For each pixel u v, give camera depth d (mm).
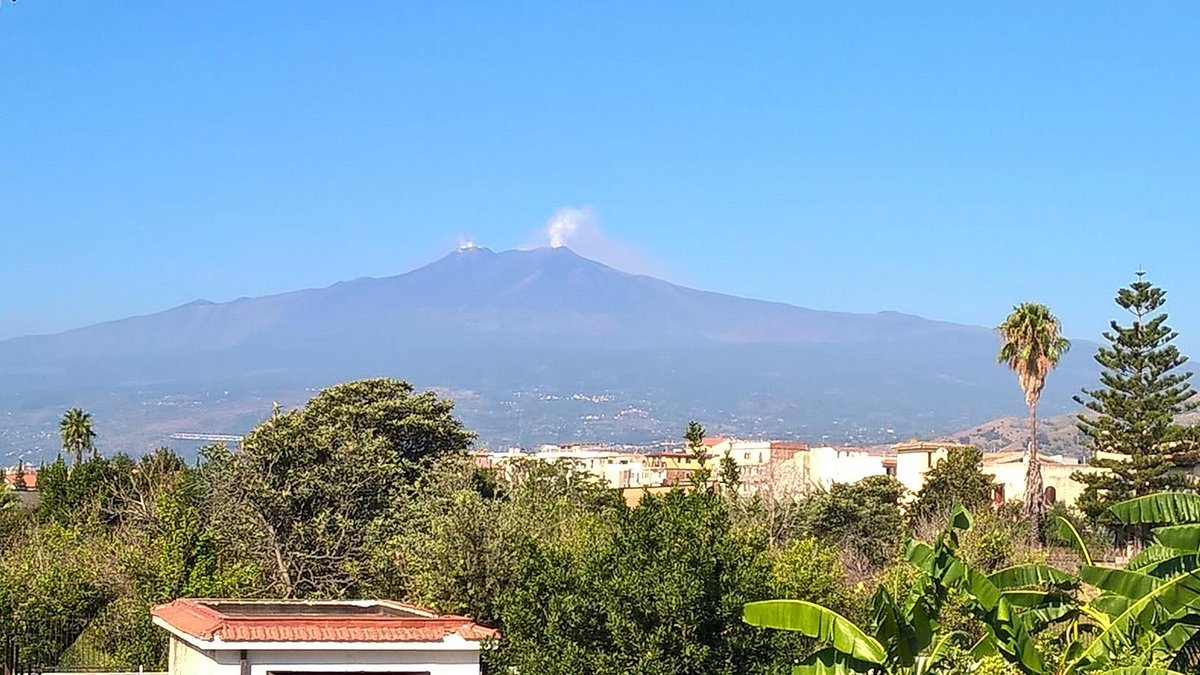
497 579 31281
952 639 17078
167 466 63562
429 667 23469
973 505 68562
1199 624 14203
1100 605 14945
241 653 22641
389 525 42125
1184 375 65688
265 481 42250
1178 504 14734
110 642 34062
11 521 54188
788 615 14688
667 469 113625
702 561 23016
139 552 35688
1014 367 68812
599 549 23984
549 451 173250
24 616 33250
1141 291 65938
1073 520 60688
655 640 22219
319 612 26719
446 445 64000
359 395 64188
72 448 109750
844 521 65000
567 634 23094
